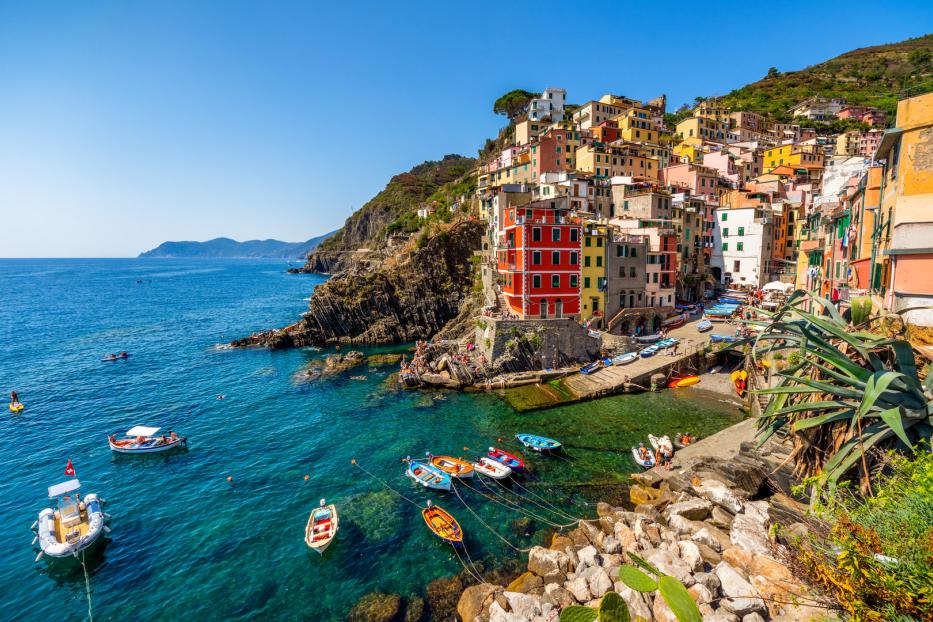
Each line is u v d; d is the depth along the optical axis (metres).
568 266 60.06
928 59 181.75
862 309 18.78
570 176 81.81
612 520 25.20
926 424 15.62
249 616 23.05
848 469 16.81
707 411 44.78
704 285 84.50
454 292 91.94
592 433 41.00
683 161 108.31
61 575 26.19
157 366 69.56
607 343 59.25
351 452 39.69
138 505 32.81
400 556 26.48
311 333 84.50
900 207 19.98
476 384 54.03
